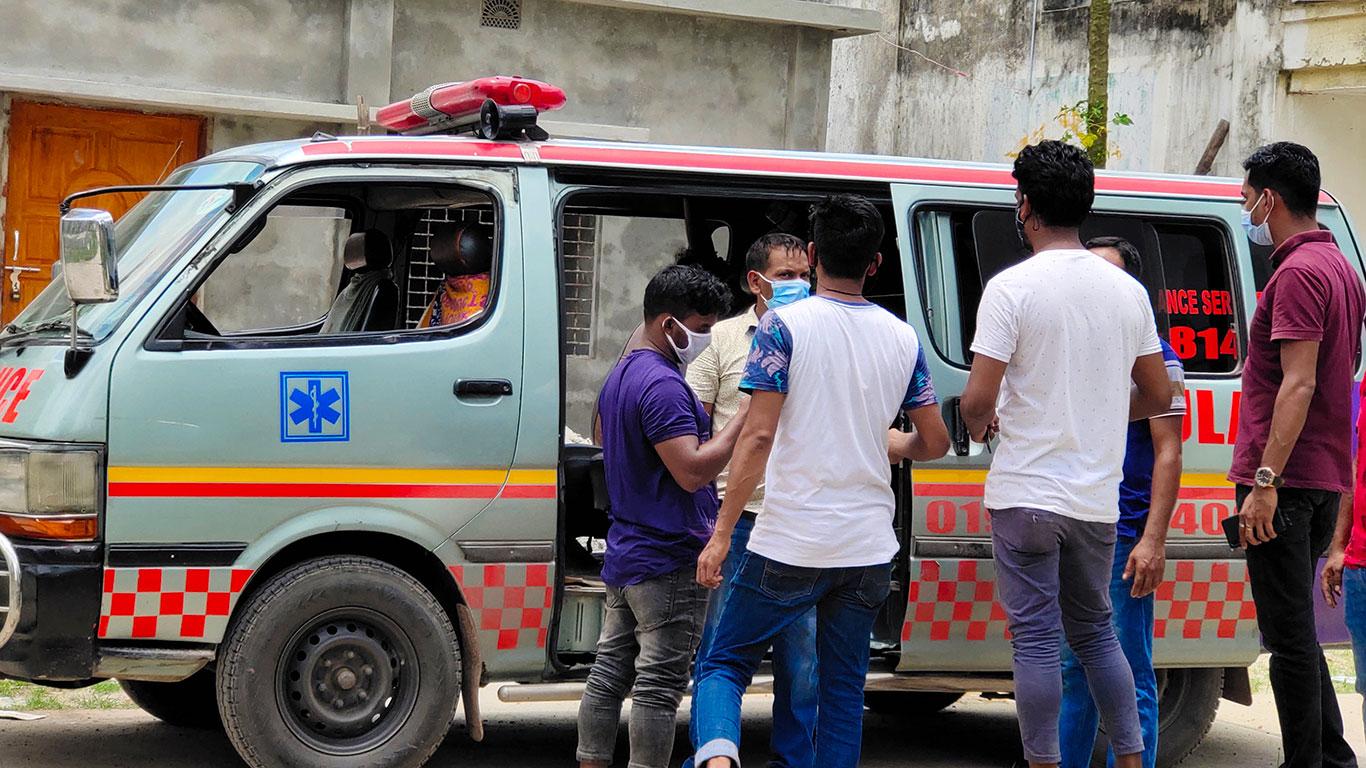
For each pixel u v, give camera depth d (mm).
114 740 6168
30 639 4973
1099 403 4762
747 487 4473
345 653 5328
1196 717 6438
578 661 5691
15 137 10797
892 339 4602
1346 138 14023
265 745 5195
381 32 11578
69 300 5465
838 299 4586
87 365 5059
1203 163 11977
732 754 4477
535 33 12195
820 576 4520
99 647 5062
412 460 5328
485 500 5410
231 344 5211
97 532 5027
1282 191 5188
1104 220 6215
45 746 6008
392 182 5457
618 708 5020
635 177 5711
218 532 5141
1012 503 4750
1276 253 5223
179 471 5094
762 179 5848
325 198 6539
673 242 12445
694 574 4863
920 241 6012
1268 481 5031
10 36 10625
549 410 5496
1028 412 4758
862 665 4664
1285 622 5188
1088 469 4742
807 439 4492
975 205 6090
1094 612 4844
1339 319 5070
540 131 5762
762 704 7621
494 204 5555
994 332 4723
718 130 12875
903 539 5840
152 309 5156
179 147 11305
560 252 5590
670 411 4742
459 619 5516
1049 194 4801
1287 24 13539
